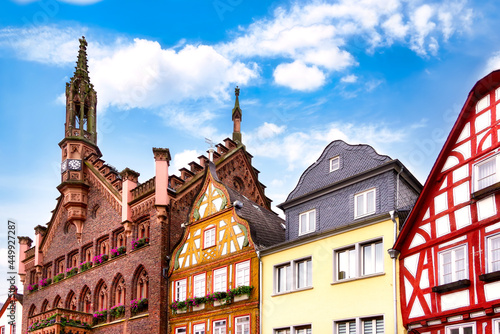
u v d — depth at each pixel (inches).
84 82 1772.9
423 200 856.3
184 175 1408.7
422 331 813.2
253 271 1104.2
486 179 769.6
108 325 1391.5
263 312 1068.5
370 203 991.6
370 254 926.4
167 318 1253.1
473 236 764.6
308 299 994.1
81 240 1604.3
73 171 1638.8
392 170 967.6
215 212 1224.2
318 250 1001.5
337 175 1075.9
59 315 1387.8
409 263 859.4
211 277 1186.6
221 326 1132.5
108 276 1448.1
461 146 818.8
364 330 901.2
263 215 1258.0
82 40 1824.6
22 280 1894.7
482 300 733.3
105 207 1542.8
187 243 1270.9
